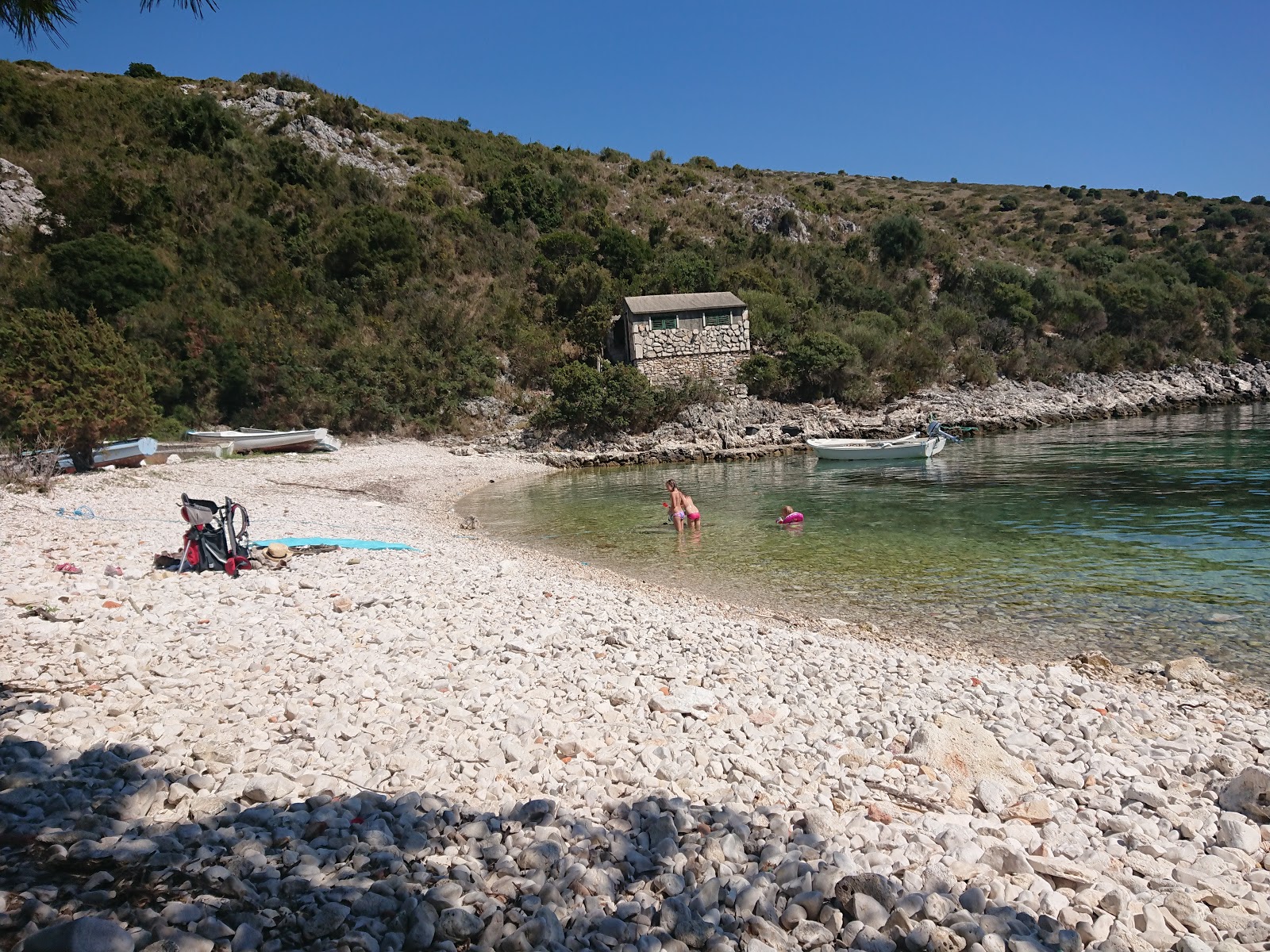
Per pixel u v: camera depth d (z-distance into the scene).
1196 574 13.16
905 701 7.45
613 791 5.28
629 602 11.66
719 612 11.84
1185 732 6.99
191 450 31.94
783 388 49.12
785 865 4.34
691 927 3.77
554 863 4.26
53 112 58.06
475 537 19.25
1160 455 30.31
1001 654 9.88
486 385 46.38
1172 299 68.56
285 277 49.09
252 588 10.53
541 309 55.62
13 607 8.68
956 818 5.13
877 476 29.41
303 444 35.78
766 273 63.25
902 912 3.87
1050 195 115.50
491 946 3.56
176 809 4.55
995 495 23.06
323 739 5.66
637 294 58.34
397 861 4.10
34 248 46.34
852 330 54.41
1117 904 4.14
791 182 106.19
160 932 3.28
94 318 27.27
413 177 69.06
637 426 44.16
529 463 38.16
